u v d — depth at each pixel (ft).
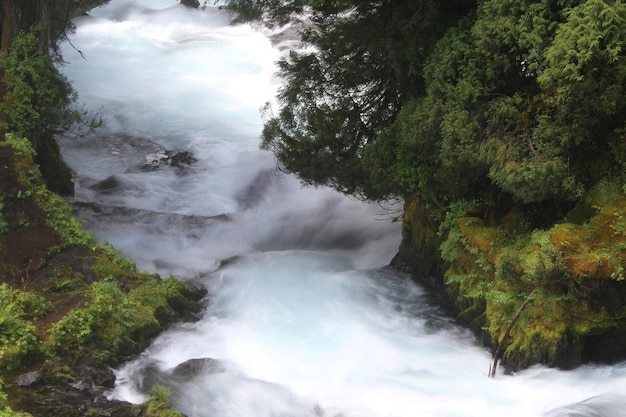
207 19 126.21
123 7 128.36
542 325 39.22
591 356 39.37
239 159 79.30
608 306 37.27
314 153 53.21
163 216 65.46
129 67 102.68
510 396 38.27
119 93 93.91
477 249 43.65
